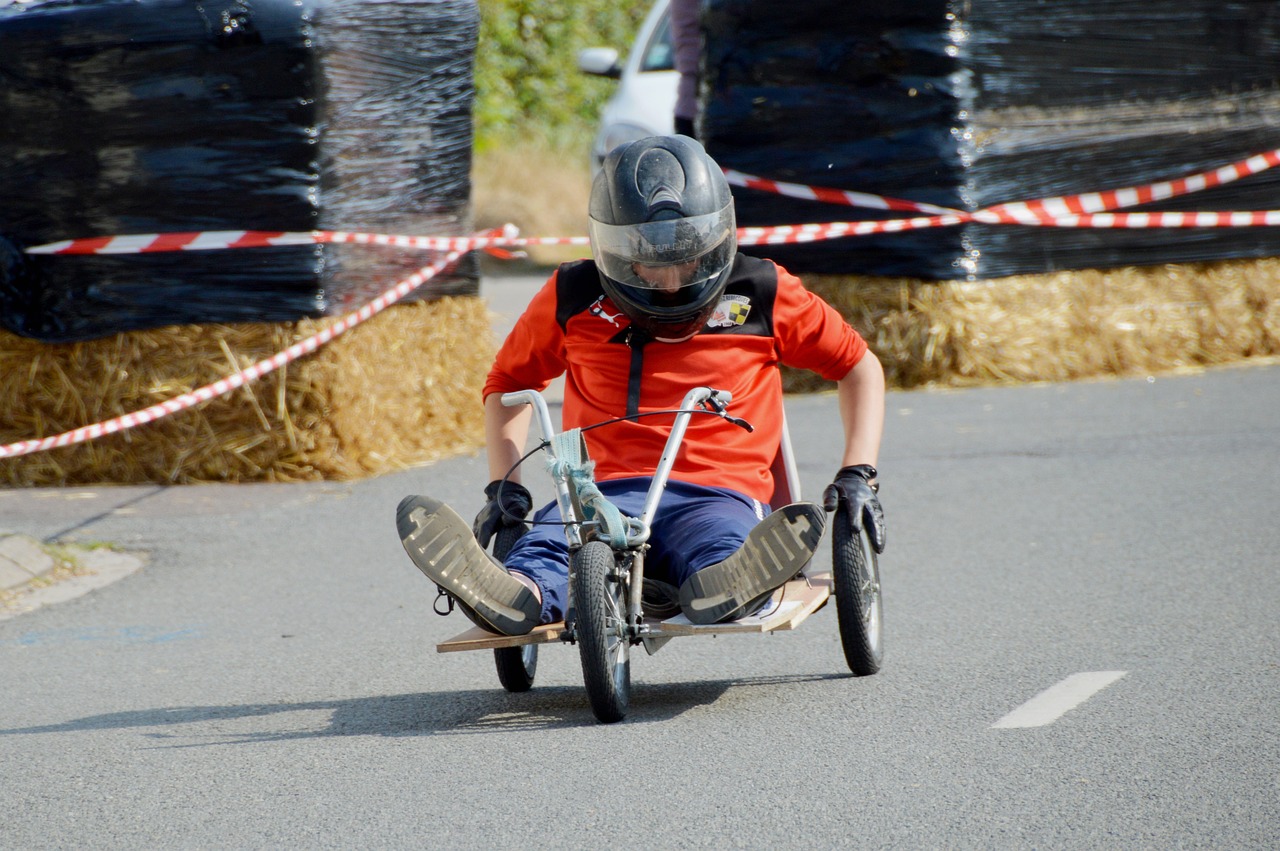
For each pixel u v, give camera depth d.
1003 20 22.69
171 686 11.90
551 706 11.00
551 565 10.46
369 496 18.52
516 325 11.62
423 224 20.72
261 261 18.78
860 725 10.11
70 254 18.95
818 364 11.36
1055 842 8.02
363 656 12.60
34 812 9.16
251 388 19.11
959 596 13.45
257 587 14.95
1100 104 23.61
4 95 18.86
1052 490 17.17
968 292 22.89
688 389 11.00
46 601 14.73
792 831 8.32
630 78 29.88
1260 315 24.88
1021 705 10.38
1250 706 10.12
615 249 10.60
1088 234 23.52
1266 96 24.83
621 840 8.30
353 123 19.28
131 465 19.44
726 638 12.67
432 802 9.00
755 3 23.19
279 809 9.01
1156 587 13.39
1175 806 8.43
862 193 23.09
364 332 19.64
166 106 18.62
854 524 10.80
